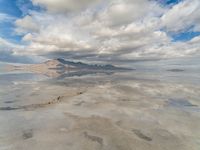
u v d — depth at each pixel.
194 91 24.20
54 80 37.53
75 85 29.50
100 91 23.48
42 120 12.02
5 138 9.35
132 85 29.69
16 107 15.25
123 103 17.00
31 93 21.72
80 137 9.59
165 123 11.83
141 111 14.43
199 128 11.02
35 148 8.38
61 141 9.10
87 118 12.53
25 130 10.38
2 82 31.92
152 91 24.09
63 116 12.88
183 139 9.52
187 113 14.11
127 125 11.38
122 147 8.66
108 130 10.57
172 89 25.70
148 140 9.39
